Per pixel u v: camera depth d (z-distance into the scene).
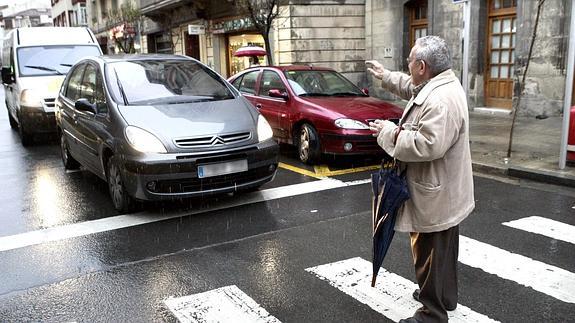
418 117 2.85
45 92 10.11
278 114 8.53
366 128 7.41
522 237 4.80
